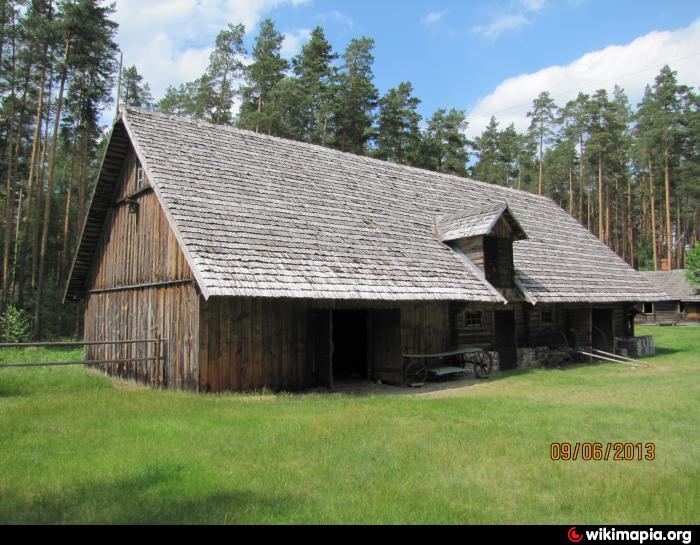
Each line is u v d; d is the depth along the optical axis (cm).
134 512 509
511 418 976
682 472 664
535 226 2500
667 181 5225
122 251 1702
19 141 3216
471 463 690
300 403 1091
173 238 1397
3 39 3009
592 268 2416
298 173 1764
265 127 3609
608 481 625
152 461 658
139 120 1564
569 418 980
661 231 6109
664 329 4162
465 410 1048
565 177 5916
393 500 552
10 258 3622
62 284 3372
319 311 1447
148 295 1507
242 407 1016
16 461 655
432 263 1675
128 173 1686
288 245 1372
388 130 4216
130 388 1338
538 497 573
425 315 1688
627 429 898
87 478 599
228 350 1274
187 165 1470
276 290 1199
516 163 6003
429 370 1616
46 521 488
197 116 3928
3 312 2925
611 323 2388
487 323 1906
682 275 5009
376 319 1620
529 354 2025
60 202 4244
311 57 4144
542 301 1897
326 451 722
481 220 1800
